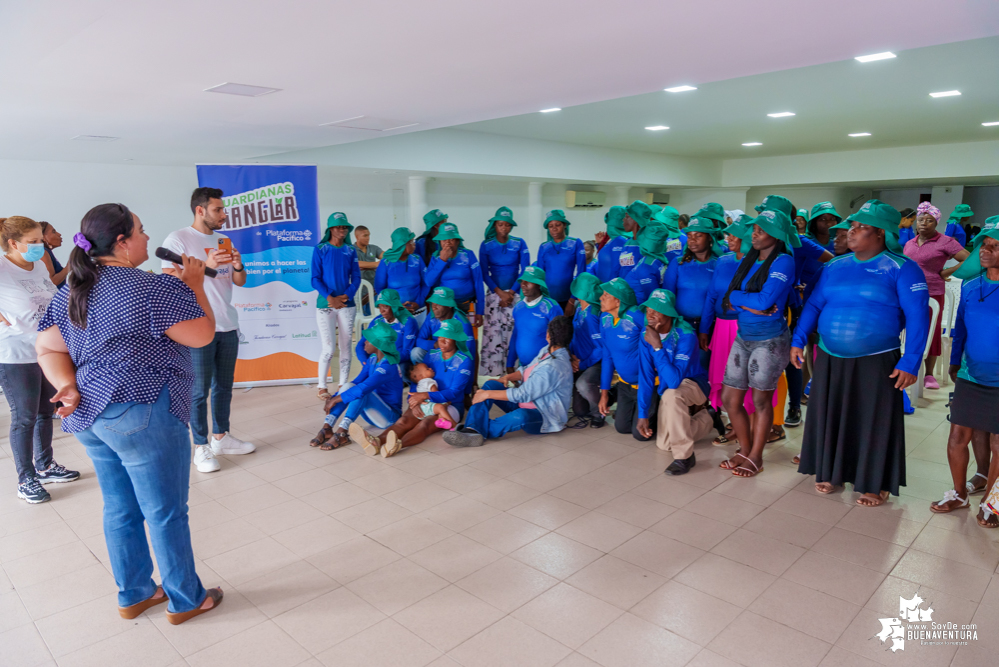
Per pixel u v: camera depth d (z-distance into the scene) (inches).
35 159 255.9
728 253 157.4
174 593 92.0
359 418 188.2
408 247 207.3
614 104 262.1
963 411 121.2
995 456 119.4
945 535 118.0
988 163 391.5
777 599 97.9
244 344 229.1
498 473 149.8
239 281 154.1
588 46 93.2
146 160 261.6
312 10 71.6
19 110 135.2
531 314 187.3
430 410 173.2
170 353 84.4
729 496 136.1
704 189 553.6
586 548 114.0
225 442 163.3
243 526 124.3
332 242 209.9
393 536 119.4
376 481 145.8
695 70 111.9
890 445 127.6
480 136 354.3
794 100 253.0
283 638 90.0
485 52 95.3
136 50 86.8
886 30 86.0
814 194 628.1
